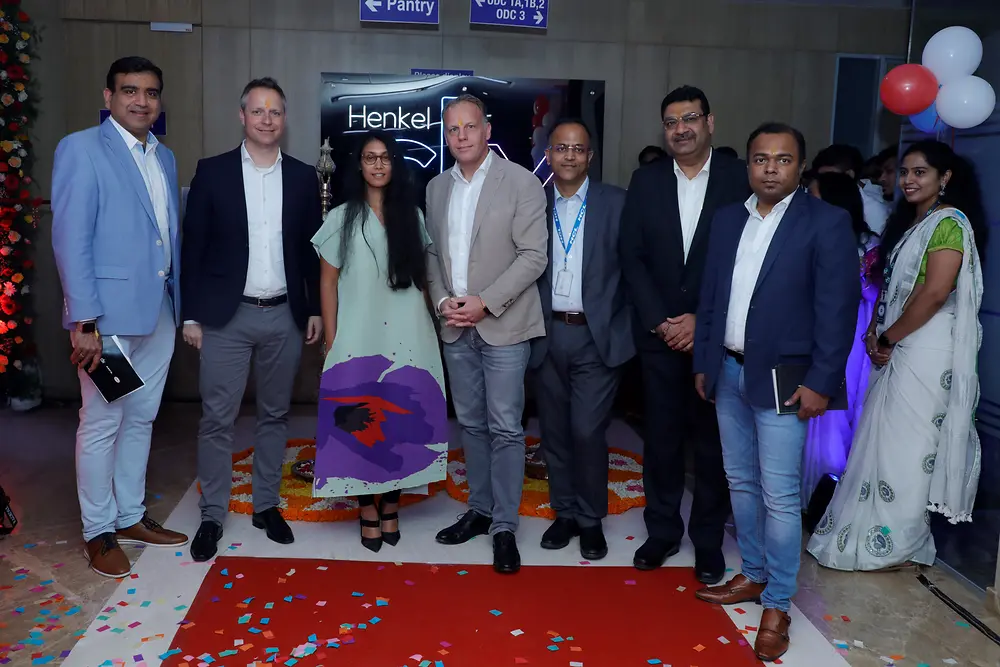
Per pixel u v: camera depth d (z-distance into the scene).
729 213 2.71
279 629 2.59
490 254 3.00
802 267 2.49
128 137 2.94
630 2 5.21
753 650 2.54
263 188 3.10
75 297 2.77
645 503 3.35
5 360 4.88
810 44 5.29
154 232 2.98
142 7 5.02
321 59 5.14
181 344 5.36
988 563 3.18
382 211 3.10
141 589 2.83
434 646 2.51
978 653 2.57
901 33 5.30
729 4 5.24
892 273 3.19
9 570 2.97
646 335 3.04
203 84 5.11
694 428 3.04
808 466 3.68
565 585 2.94
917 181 3.10
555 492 3.34
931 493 3.07
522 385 3.10
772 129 2.48
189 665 2.38
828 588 3.00
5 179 4.78
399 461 3.18
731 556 3.22
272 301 3.14
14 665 2.36
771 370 2.52
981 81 3.09
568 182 3.10
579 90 5.22
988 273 3.16
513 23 5.11
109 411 2.97
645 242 3.04
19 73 4.75
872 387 3.25
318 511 3.48
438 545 3.25
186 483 3.89
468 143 2.93
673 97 2.93
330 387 3.11
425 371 3.21
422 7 5.05
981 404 3.26
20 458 4.22
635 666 2.44
